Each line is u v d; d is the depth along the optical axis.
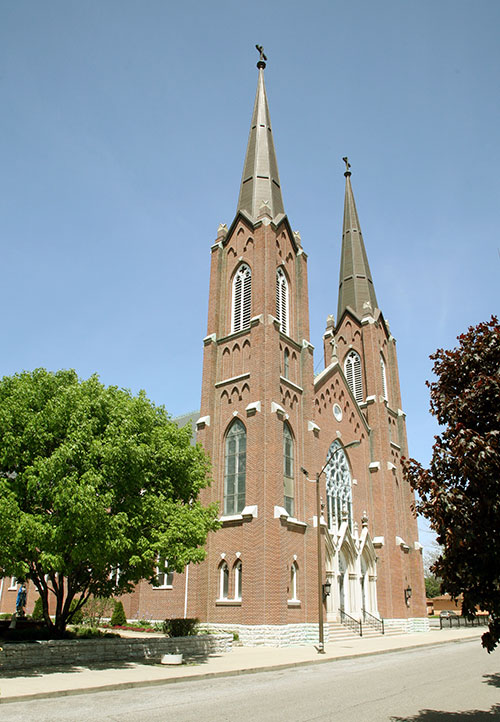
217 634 27.03
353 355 53.19
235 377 36.94
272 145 48.56
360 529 43.44
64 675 17.52
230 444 35.97
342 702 14.67
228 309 40.97
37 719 12.12
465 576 11.27
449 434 12.41
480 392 12.07
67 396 20.91
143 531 22.05
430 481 11.78
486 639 11.48
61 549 19.11
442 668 22.62
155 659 22.14
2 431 19.91
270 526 31.28
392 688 17.25
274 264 39.66
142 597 37.78
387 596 42.44
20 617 30.62
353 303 55.53
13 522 17.45
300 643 31.25
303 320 41.53
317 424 41.31
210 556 33.16
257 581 30.06
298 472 36.56
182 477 24.78
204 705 13.95
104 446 19.98
